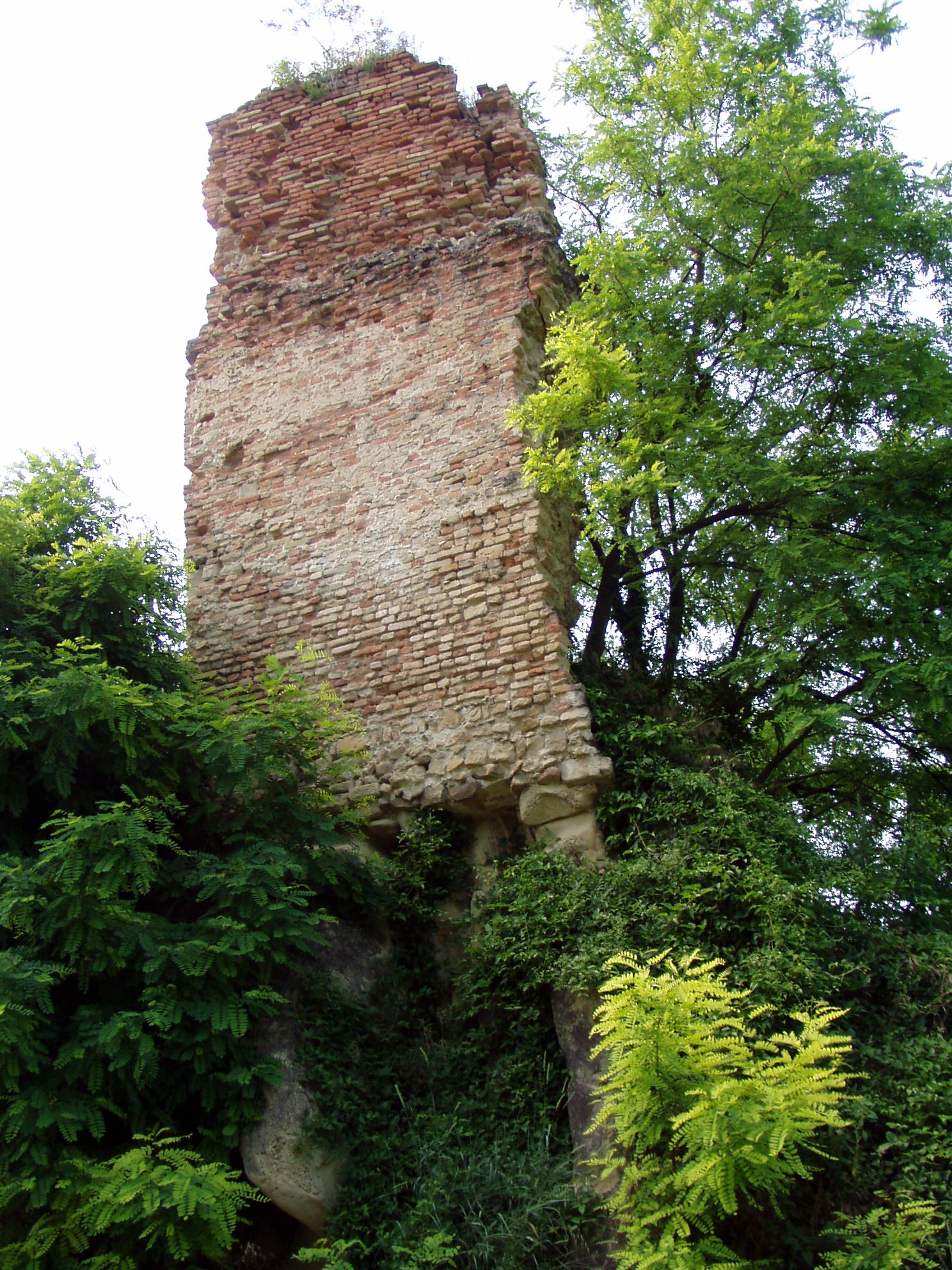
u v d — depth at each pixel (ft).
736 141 40.34
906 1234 20.38
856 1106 23.24
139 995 25.25
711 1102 19.43
